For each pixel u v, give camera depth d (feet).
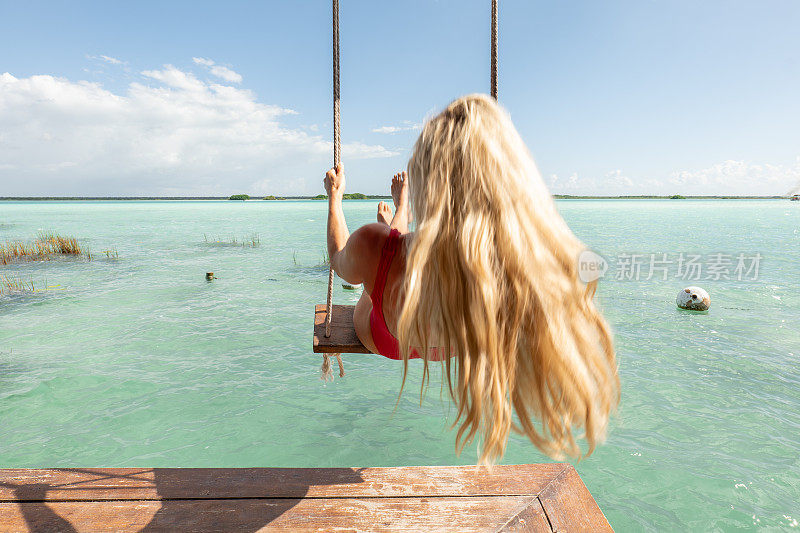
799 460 13.12
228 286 39.27
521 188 3.68
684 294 30.71
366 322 5.74
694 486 12.03
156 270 47.32
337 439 14.75
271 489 6.51
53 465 13.14
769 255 60.18
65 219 160.25
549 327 3.64
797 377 19.08
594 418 3.93
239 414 16.38
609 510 11.16
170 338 25.07
